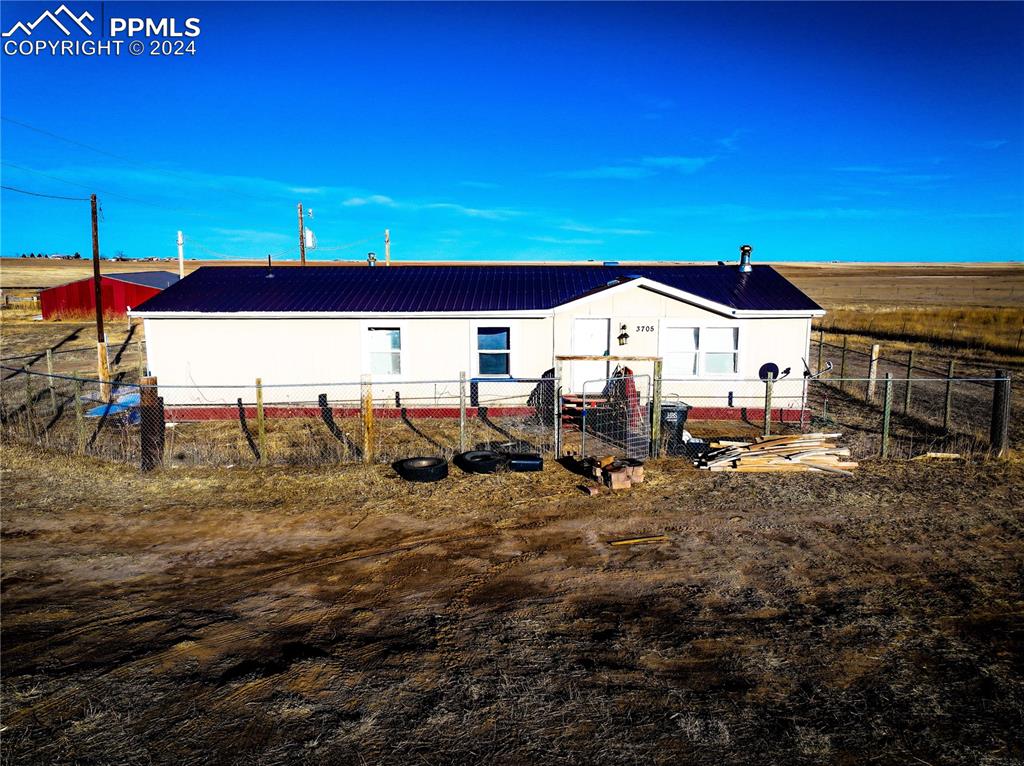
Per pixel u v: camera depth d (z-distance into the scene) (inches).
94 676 224.2
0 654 239.9
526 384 697.6
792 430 621.9
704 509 393.7
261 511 394.0
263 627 260.4
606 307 679.1
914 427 622.8
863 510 390.0
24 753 185.0
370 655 237.6
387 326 692.7
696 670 227.1
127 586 299.1
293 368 696.4
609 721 199.0
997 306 2265.0
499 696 211.6
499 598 285.1
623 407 589.3
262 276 796.0
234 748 187.6
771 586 293.7
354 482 442.3
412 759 183.0
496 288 743.7
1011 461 486.0
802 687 216.8
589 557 328.2
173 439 597.0
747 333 674.2
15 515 386.0
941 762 182.4
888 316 1847.9
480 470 463.5
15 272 4857.3
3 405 721.6
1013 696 211.9
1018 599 279.7
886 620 261.3
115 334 1524.4
